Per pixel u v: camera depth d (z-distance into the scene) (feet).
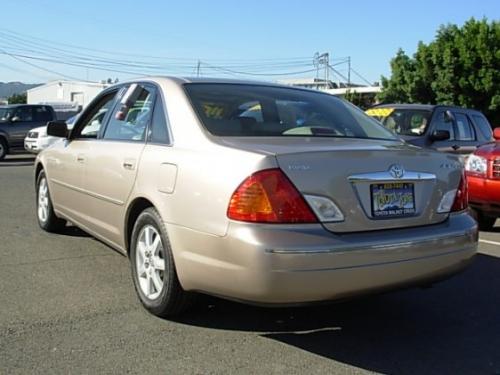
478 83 90.33
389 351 12.34
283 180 10.99
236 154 11.60
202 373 11.05
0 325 13.07
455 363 11.84
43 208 22.22
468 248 12.96
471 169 24.90
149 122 14.87
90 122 18.48
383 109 35.14
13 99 267.59
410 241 11.82
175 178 12.66
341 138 13.82
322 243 10.88
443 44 93.71
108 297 15.05
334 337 12.99
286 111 14.71
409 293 16.15
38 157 22.15
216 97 14.37
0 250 19.57
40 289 15.60
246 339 12.69
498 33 90.53
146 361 11.48
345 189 11.46
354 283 11.17
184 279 12.30
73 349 11.93
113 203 15.43
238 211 11.01
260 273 10.67
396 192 12.10
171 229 12.56
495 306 15.26
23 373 10.86
